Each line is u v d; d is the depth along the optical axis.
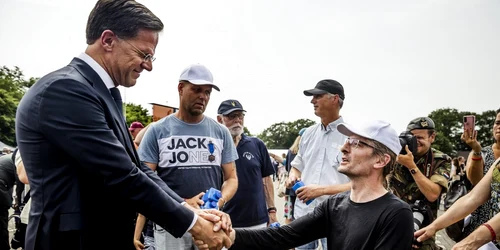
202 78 2.74
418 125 3.06
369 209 1.83
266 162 4.08
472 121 3.46
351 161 1.92
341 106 3.53
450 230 2.88
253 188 3.78
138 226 3.07
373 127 1.91
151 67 1.76
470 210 2.35
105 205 1.59
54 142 1.45
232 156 3.10
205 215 1.92
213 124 3.01
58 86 1.47
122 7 1.65
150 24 1.69
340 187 3.07
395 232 1.72
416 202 2.96
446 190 3.01
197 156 2.79
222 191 2.94
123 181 1.55
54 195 1.47
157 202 1.64
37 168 1.48
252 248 2.08
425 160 3.07
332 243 1.95
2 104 44.50
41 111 1.45
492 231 2.02
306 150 3.75
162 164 2.75
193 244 2.67
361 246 1.78
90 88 1.55
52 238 1.47
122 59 1.67
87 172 1.51
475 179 3.51
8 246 3.93
